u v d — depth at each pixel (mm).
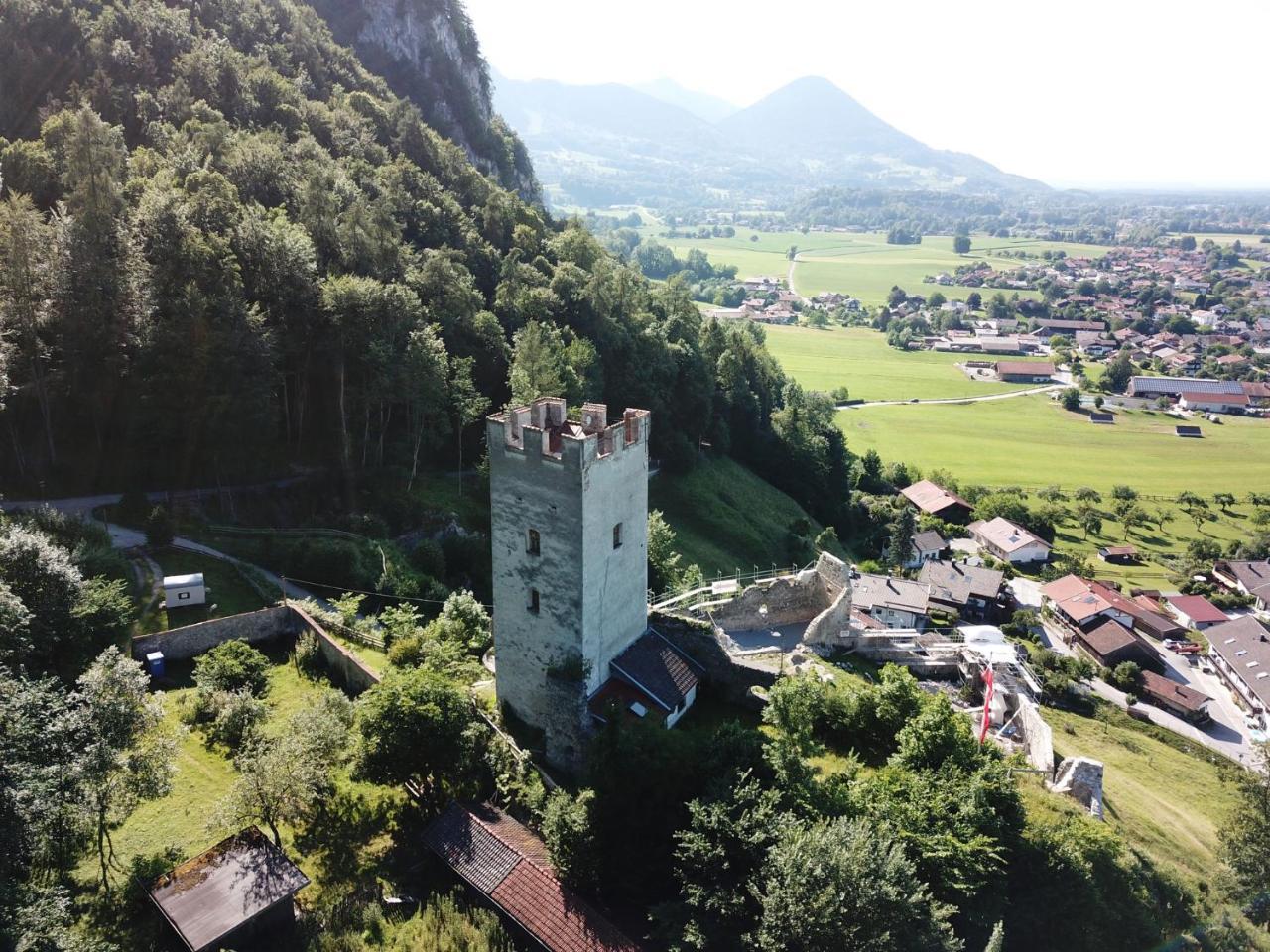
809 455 142125
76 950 28078
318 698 46688
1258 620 116438
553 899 34406
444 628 55219
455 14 196875
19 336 68312
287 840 38656
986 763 41062
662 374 125438
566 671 42875
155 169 98312
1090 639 108375
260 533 69500
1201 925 41531
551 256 146625
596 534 41438
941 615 111000
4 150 90375
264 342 73562
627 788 36031
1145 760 73750
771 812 33594
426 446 94125
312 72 153500
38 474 70625
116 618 48844
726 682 49781
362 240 97000
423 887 36500
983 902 34750
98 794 32562
